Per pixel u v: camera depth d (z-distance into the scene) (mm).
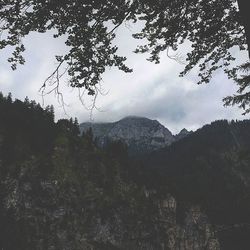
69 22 6754
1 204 140250
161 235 173625
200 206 195125
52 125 172500
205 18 7652
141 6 7180
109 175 172250
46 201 148500
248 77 9719
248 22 5668
